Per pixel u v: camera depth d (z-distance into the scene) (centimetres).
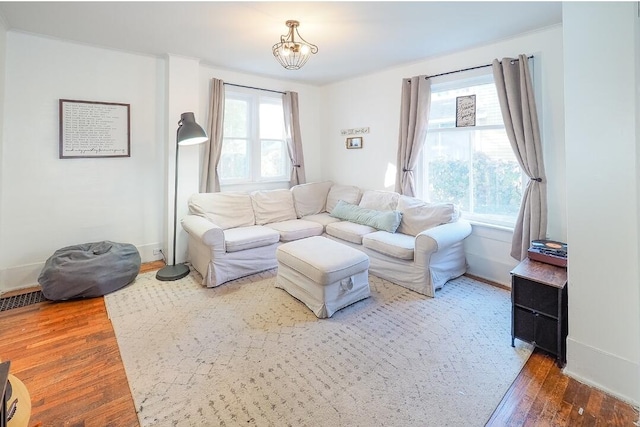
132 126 357
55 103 312
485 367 193
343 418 156
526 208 292
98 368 193
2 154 290
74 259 291
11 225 300
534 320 203
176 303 277
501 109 302
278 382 181
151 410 161
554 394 171
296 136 468
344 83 467
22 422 101
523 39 296
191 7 243
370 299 285
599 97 165
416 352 209
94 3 237
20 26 280
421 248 292
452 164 362
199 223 325
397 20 263
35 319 250
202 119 395
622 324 165
